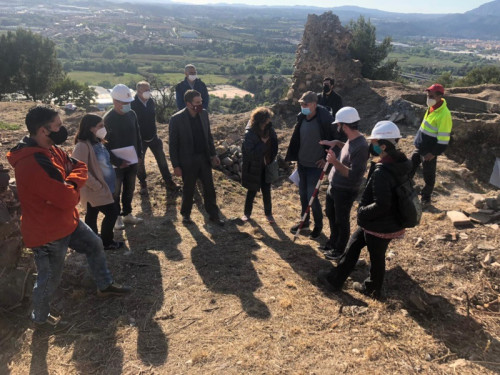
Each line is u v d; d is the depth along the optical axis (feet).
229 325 11.55
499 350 10.71
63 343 10.66
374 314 12.29
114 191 15.24
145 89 20.49
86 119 13.35
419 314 12.34
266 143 18.30
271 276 14.51
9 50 120.88
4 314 11.55
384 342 10.98
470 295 13.12
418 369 9.94
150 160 26.86
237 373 9.74
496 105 36.37
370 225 11.99
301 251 16.96
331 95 24.09
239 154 28.07
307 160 17.87
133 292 12.93
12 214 12.73
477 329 11.53
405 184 11.62
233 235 18.11
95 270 12.00
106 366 9.91
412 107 35.88
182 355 10.33
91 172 13.70
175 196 22.06
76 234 11.26
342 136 16.99
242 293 13.23
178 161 17.67
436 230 17.31
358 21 73.92
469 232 16.88
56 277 10.69
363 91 42.27
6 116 39.42
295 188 25.95
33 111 9.41
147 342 10.76
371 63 75.25
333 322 11.89
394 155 11.32
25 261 12.89
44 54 125.39
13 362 10.04
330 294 13.61
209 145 18.26
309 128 17.47
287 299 12.89
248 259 15.75
